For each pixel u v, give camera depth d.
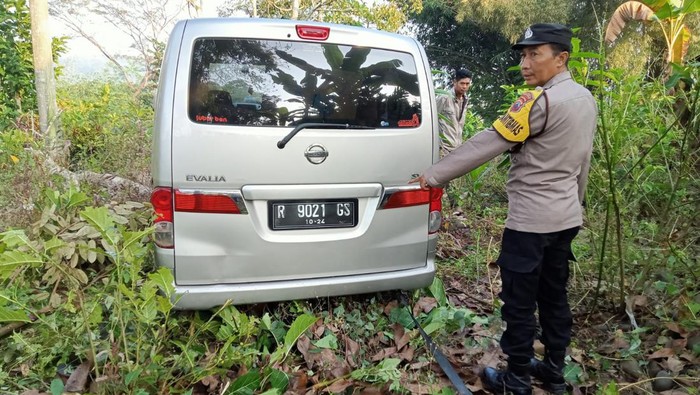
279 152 2.44
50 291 2.90
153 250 2.49
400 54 2.73
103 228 2.03
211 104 2.37
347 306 2.93
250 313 2.74
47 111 6.24
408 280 2.79
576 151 2.15
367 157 2.60
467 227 4.92
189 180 2.34
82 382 2.18
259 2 13.26
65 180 4.02
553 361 2.42
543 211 2.15
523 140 2.10
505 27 19.06
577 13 18.55
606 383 2.49
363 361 2.57
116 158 5.53
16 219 3.43
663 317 2.91
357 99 2.60
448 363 2.49
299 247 2.53
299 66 2.52
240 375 2.27
